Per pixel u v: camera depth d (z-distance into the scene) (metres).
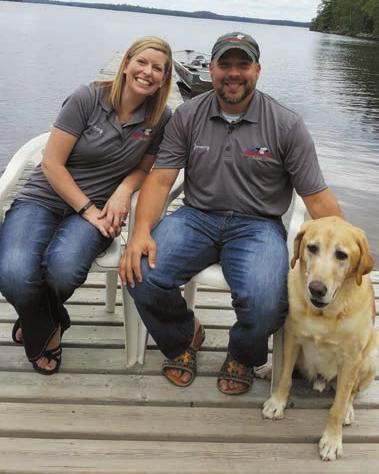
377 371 2.86
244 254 2.52
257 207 2.67
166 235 2.57
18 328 2.84
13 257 2.44
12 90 16.98
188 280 2.60
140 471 2.17
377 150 11.70
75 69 24.39
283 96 20.48
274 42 87.00
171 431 2.36
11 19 92.44
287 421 2.48
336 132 13.72
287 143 2.59
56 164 2.62
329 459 2.28
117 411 2.47
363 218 7.02
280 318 2.41
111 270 2.67
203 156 2.66
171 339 2.59
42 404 2.49
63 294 2.51
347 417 2.46
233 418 2.48
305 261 2.28
